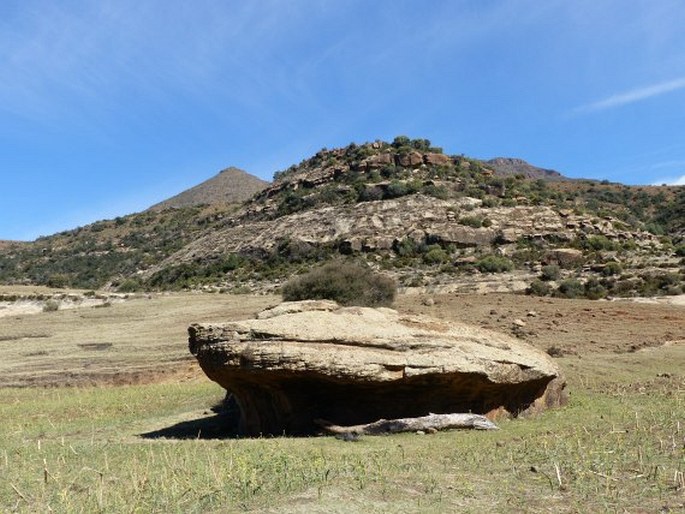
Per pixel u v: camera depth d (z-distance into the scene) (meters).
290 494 7.22
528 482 7.93
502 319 30.78
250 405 13.34
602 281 45.28
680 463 8.76
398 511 6.60
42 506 7.50
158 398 19.92
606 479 7.89
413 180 83.62
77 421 16.75
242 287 61.19
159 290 70.12
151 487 7.91
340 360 12.02
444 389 12.84
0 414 18.48
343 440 11.35
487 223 68.25
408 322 13.86
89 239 120.12
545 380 14.32
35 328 40.38
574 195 110.50
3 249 126.38
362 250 66.06
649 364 20.75
